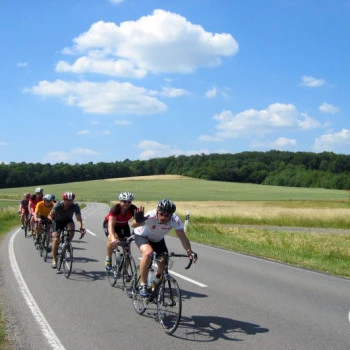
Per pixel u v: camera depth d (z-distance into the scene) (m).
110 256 8.03
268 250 14.69
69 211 9.42
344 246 16.75
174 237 18.31
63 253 9.27
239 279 9.16
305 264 11.71
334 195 84.38
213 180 135.12
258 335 5.42
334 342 5.20
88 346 4.95
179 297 5.30
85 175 153.88
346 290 8.30
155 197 80.19
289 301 7.25
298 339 5.29
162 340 5.18
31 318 6.01
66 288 7.84
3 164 141.00
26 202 17.00
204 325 5.79
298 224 29.20
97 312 6.33
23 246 13.83
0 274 9.13
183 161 171.12
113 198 86.50
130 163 177.75
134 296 6.44
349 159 128.25
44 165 147.38
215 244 15.97
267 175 134.88
